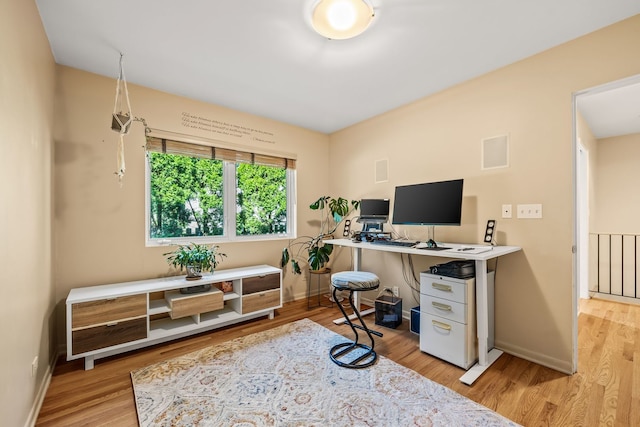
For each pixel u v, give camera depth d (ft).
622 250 12.69
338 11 5.41
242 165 11.31
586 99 9.46
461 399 5.49
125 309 7.11
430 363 6.88
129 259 8.47
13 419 4.18
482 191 8.03
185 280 8.49
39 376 5.54
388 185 10.84
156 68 7.74
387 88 8.91
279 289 10.01
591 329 8.87
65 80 7.57
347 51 6.92
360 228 12.05
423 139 9.61
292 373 6.43
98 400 5.56
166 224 9.53
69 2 5.31
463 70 7.82
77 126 7.73
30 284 5.04
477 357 6.87
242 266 10.78
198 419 4.99
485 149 7.97
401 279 10.41
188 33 6.26
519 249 7.13
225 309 9.68
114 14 5.65
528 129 7.16
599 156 13.75
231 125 10.60
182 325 8.32
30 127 5.06
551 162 6.79
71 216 7.62
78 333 6.52
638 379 6.12
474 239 8.21
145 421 4.94
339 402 5.42
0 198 3.76
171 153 9.32
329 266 13.37
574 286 6.48
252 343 7.96
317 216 13.23
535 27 6.02
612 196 13.43
